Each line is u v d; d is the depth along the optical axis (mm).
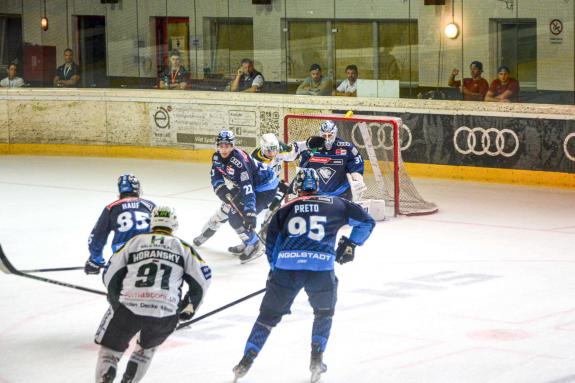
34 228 17906
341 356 10750
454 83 22406
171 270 9180
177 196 20844
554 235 16891
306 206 9977
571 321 11914
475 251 15844
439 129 22328
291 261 9852
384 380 9945
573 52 20953
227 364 10523
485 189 21156
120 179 11148
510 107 21438
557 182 21141
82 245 16562
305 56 24156
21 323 12227
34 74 26766
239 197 14906
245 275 14641
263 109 24250
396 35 23000
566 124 20875
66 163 25156
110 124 26031
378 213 18250
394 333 11555
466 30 22078
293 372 10266
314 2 23828
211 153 24984
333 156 15953
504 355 10656
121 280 9305
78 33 26391
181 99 25172
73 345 11320
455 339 11281
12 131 26562
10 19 26859
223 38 25031
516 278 14078
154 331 9102
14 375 10328
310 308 12664
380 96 23359
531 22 21359
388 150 18859
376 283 13945
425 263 15102
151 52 25828
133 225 10797
